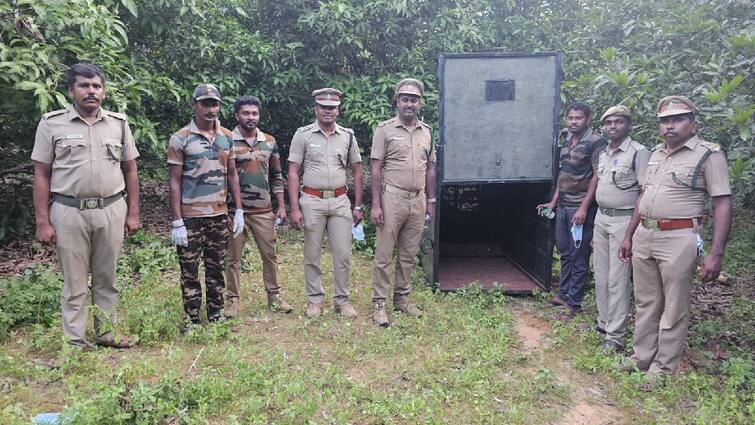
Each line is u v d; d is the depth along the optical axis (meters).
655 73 4.58
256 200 4.55
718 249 3.36
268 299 4.86
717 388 3.60
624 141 4.10
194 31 7.07
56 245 3.66
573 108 4.68
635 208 3.93
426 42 7.76
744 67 4.14
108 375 3.47
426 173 4.90
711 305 5.16
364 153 8.42
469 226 7.26
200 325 4.14
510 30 8.10
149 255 5.75
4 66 4.24
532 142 5.21
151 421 2.95
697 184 3.41
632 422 3.25
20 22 4.52
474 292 5.28
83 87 3.52
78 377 3.35
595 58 6.48
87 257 3.76
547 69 5.13
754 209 8.28
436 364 3.81
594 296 5.26
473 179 5.23
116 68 5.15
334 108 4.45
